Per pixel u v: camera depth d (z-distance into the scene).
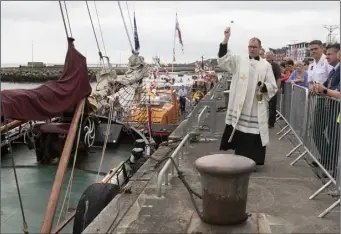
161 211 4.97
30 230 6.59
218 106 14.84
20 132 9.94
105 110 10.98
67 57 6.87
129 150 11.09
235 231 4.25
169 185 5.91
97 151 10.70
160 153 7.90
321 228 4.52
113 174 7.18
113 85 10.65
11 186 8.26
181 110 23.81
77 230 5.78
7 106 5.29
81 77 6.79
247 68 6.40
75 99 6.65
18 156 10.27
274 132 9.98
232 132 6.50
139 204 5.21
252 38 6.42
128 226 4.57
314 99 6.57
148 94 15.70
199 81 29.59
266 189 5.77
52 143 9.55
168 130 13.09
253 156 6.62
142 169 6.79
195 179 6.20
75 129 6.52
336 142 5.30
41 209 7.31
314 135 6.54
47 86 6.27
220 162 4.26
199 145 8.61
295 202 5.29
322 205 5.18
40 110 5.89
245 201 4.40
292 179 6.22
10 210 7.25
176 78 34.91
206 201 4.38
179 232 4.40
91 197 5.86
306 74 8.52
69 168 9.52
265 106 6.46
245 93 6.40
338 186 5.11
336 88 6.03
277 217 4.81
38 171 9.15
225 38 6.36
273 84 6.38
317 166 6.84
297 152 7.88
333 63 6.12
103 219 4.77
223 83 25.28
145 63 11.77
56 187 5.43
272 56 10.13
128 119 11.88
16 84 47.25
